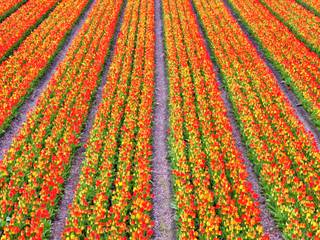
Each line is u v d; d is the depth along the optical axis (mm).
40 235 12227
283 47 28453
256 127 18500
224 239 12609
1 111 19703
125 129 18062
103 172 15086
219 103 20578
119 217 12453
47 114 19562
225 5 39531
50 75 25500
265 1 38781
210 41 30188
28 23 32531
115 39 31047
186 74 24188
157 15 37219
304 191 14031
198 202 13414
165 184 15867
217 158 16016
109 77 24109
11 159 15758
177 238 13227
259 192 15312
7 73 24094
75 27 33719
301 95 22438
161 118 20812
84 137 18984
